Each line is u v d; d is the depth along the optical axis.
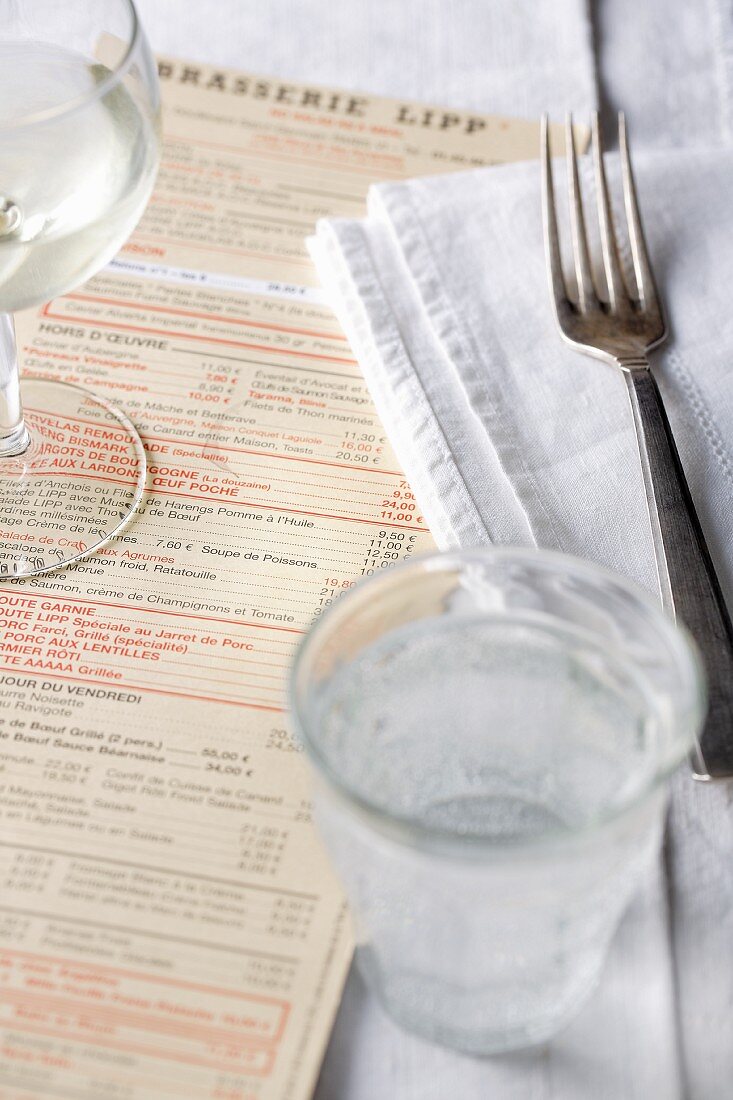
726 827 0.50
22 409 0.60
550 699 0.46
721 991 0.48
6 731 0.52
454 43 0.76
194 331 0.63
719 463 0.58
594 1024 0.47
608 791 0.45
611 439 0.59
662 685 0.44
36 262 0.53
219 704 0.53
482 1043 0.47
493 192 0.66
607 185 0.66
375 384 0.61
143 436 0.60
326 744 0.45
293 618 0.55
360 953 0.47
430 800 0.46
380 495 0.58
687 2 0.79
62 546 0.56
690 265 0.64
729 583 0.55
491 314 0.62
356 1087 0.47
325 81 0.74
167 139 0.69
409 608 0.47
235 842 0.50
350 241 0.64
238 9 0.78
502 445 0.58
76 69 0.57
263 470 0.59
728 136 0.73
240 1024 0.47
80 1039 0.47
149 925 0.49
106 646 0.54
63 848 0.50
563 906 0.44
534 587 0.46
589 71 0.74
